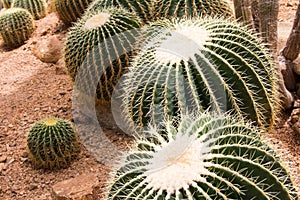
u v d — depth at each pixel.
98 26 3.82
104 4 4.25
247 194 2.01
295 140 3.49
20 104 4.51
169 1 3.72
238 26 3.05
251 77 2.80
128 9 4.17
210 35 2.84
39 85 4.77
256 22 3.62
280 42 4.25
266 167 2.14
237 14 3.59
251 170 2.07
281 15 5.08
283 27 4.62
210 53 2.74
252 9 3.60
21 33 5.73
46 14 6.38
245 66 2.78
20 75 5.02
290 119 3.61
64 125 3.69
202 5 3.68
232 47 2.82
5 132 4.20
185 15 3.64
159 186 1.96
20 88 4.77
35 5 6.24
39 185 3.60
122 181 2.19
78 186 3.33
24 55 5.43
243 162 2.06
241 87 2.75
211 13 3.69
